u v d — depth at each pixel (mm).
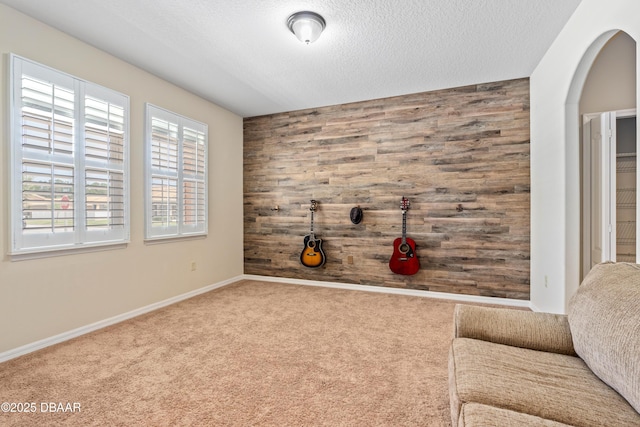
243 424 1479
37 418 1512
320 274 4242
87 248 2600
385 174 3904
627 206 2645
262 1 2102
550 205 2738
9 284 2135
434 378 1886
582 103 2676
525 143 3330
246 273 4695
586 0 2047
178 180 3494
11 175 2113
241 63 2988
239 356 2172
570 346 1342
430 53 2809
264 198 4566
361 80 3389
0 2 2090
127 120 2895
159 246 3289
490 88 3451
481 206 3500
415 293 3762
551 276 2727
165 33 2479
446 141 3631
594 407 969
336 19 2301
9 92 2105
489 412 906
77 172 2488
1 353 2092
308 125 4297
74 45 2518
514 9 2191
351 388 1779
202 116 3895
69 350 2260
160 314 3055
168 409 1587
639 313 975
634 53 2553
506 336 1415
